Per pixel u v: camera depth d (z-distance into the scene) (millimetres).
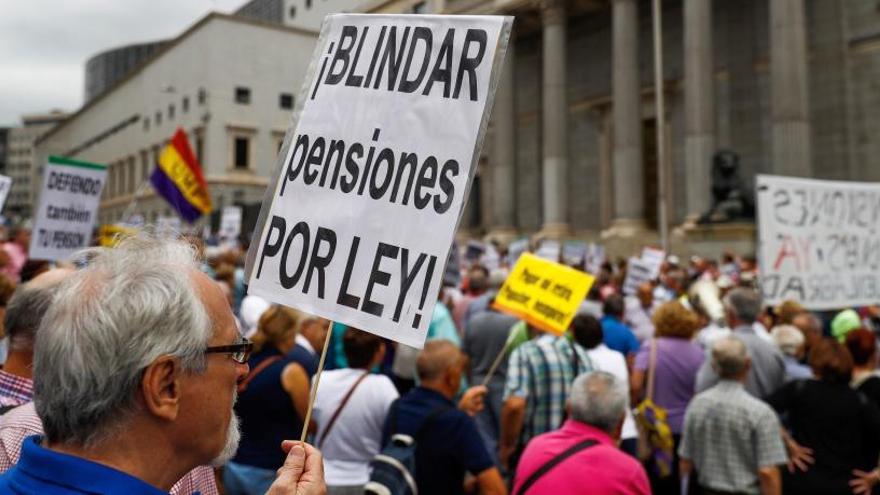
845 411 4969
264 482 4398
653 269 13070
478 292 10195
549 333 5930
